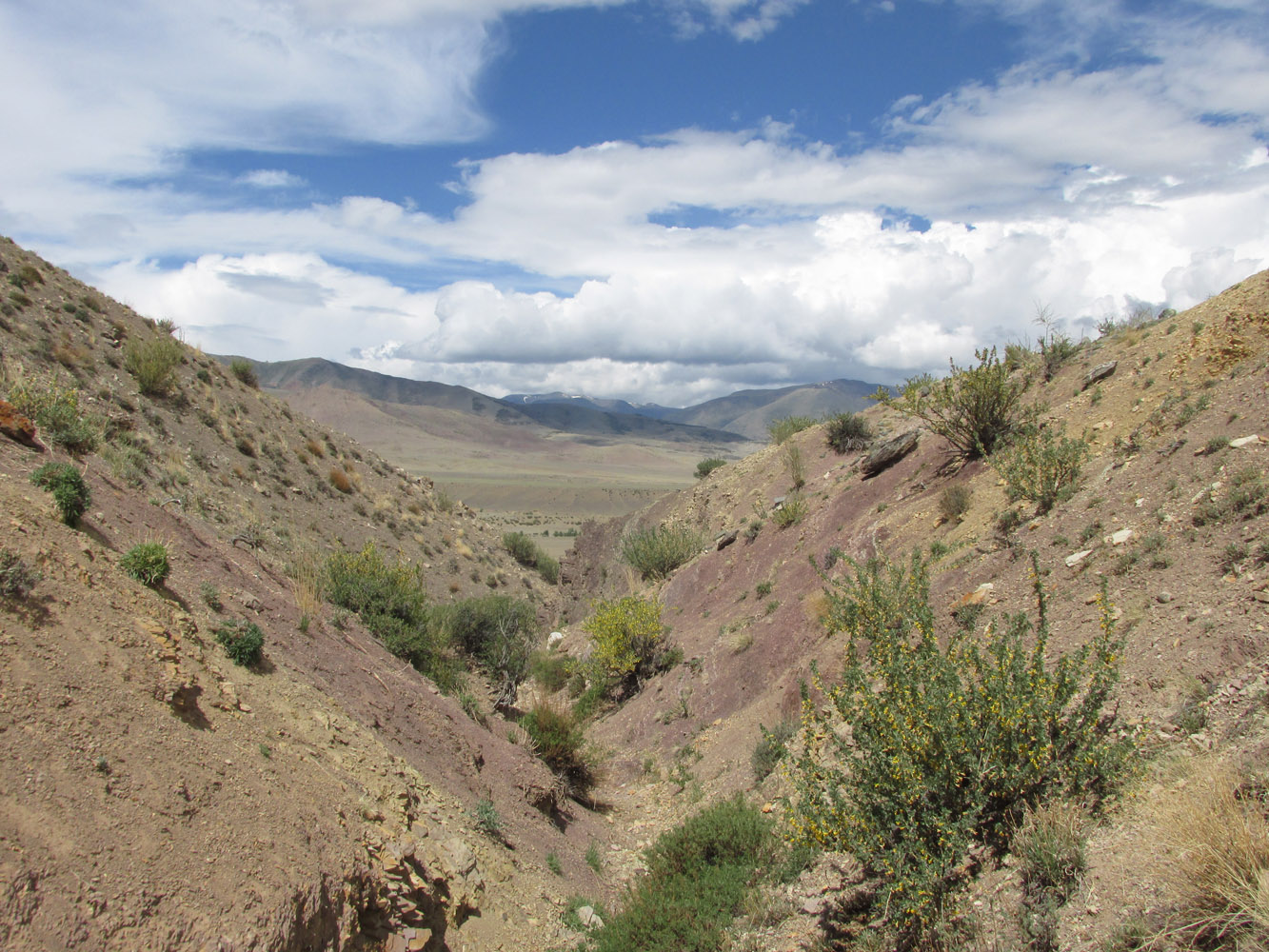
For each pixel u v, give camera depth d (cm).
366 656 1244
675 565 2658
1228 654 616
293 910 503
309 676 972
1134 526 950
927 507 1561
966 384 1591
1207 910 401
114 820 458
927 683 602
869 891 654
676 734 1617
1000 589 1055
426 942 645
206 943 431
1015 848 541
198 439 2816
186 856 475
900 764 556
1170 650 673
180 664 685
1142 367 1423
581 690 2111
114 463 1327
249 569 1216
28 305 2664
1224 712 561
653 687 1847
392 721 1070
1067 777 563
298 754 730
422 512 4038
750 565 2103
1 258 2817
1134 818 508
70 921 380
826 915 666
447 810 942
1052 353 1770
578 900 972
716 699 1628
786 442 2947
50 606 595
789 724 1236
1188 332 1387
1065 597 920
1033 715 557
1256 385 1049
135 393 2730
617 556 3253
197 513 2156
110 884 416
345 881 590
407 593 1667
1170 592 772
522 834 1081
